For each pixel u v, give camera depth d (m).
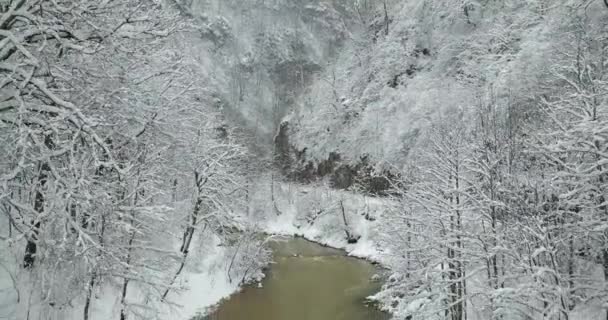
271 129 80.94
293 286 29.38
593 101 11.98
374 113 53.91
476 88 39.78
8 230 14.01
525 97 27.72
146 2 12.77
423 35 56.16
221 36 95.94
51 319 14.12
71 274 12.50
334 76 65.06
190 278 25.33
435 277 17.44
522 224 13.27
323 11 108.19
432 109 45.88
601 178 12.55
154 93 15.41
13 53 10.53
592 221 12.00
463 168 17.64
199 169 22.66
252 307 25.34
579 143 11.60
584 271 14.70
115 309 17.72
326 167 57.31
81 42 10.60
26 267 13.87
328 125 60.88
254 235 31.67
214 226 25.98
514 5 48.38
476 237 15.30
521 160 15.91
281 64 96.81
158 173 19.02
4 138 10.07
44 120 9.64
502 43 43.50
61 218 9.33
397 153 46.16
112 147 13.86
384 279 30.48
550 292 12.20
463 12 52.56
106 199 11.41
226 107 77.88
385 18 66.44
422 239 19.94
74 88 10.91
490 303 14.73
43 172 10.15
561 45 29.53
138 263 15.66
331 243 42.53
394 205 24.98
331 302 26.52
